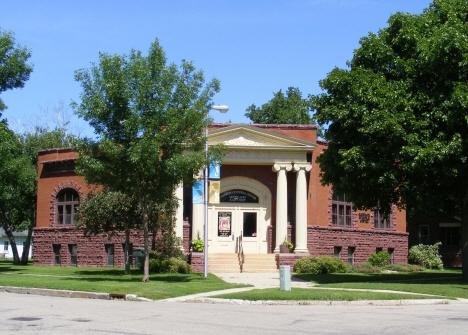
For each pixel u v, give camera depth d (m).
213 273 28.08
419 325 10.71
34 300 14.68
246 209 32.47
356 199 22.62
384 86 20.75
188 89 19.80
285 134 32.34
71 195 34.28
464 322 11.20
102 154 19.73
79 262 33.06
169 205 26.25
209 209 32.06
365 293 16.23
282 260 29.77
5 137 25.58
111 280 20.53
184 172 19.23
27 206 40.47
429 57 20.22
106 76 18.97
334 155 22.72
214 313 12.48
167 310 12.91
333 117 22.22
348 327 10.39
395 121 19.53
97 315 11.62
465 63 19.44
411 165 19.45
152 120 18.80
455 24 20.56
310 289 17.86
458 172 19.86
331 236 33.25
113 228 25.84
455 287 19.16
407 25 22.11
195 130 19.69
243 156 30.94
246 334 9.40
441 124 20.34
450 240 44.25
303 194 31.06
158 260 26.22
